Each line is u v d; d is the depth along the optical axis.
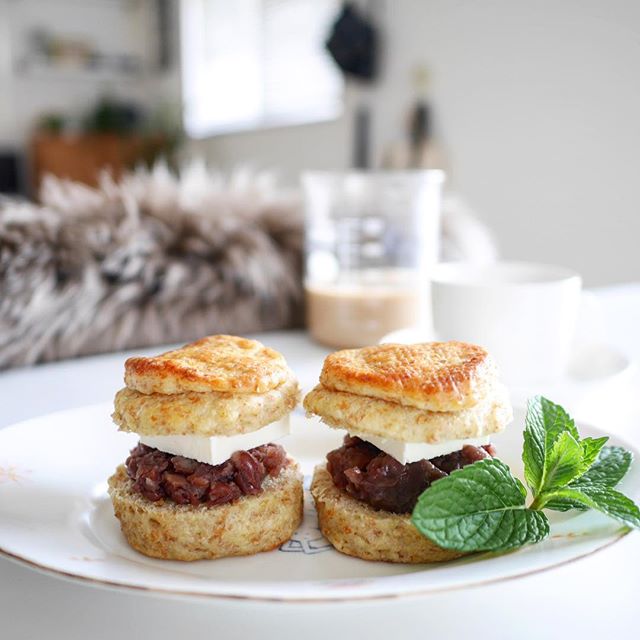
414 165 1.05
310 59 1.38
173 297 0.43
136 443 0.30
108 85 1.87
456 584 0.19
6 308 0.39
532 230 0.90
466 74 0.97
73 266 0.40
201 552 0.24
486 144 0.95
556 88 0.84
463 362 0.25
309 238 0.45
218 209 0.45
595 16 0.78
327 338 0.44
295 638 0.20
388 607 0.21
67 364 0.42
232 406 0.25
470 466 0.22
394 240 0.45
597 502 0.22
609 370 0.36
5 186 1.74
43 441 0.29
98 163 1.63
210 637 0.20
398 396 0.24
